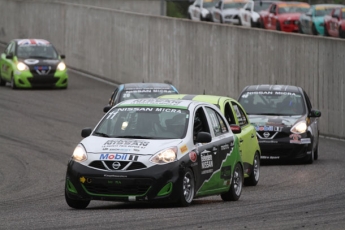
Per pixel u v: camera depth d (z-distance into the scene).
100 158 42.81
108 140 44.28
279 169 69.19
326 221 39.12
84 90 124.56
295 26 142.75
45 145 81.44
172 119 45.88
